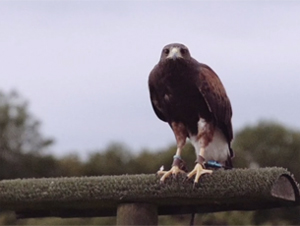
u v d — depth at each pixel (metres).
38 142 29.16
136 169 25.84
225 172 6.80
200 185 6.81
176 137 8.41
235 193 6.69
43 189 7.11
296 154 24.55
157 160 25.58
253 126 24.98
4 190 7.20
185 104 8.21
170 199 6.95
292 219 18.58
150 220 7.05
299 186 7.10
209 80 8.15
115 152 26.86
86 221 17.33
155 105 8.55
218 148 8.41
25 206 7.44
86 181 7.04
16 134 29.08
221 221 17.00
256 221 18.41
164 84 8.21
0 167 28.81
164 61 8.11
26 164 28.86
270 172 6.61
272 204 7.21
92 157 27.27
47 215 7.95
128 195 6.94
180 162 8.05
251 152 24.58
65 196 7.05
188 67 8.08
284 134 24.66
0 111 29.47
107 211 7.78
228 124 8.37
